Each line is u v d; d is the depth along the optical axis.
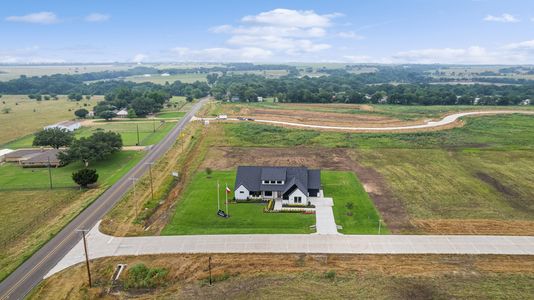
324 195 64.06
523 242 47.62
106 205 60.47
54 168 82.75
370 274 40.56
